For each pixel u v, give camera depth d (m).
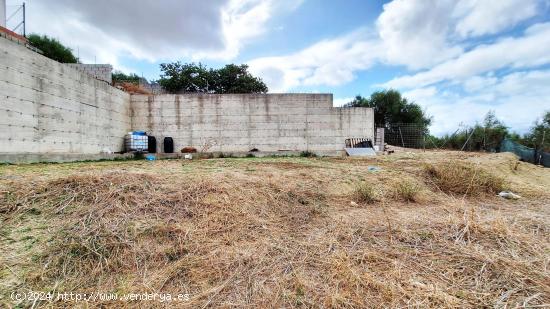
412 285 1.59
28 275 1.66
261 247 2.09
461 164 5.06
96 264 1.81
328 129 10.13
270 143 9.95
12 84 4.95
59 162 5.69
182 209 2.57
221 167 5.14
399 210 3.08
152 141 9.34
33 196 2.49
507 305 1.42
